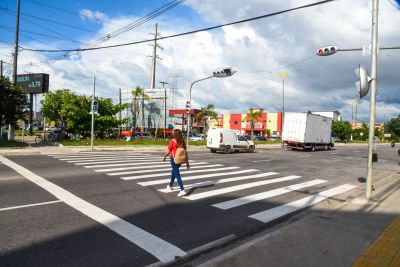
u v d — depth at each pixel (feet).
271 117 250.98
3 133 84.53
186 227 18.86
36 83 120.16
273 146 124.36
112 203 23.52
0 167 39.22
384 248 15.52
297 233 17.63
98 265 13.53
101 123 113.09
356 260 14.12
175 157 27.07
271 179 38.34
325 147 118.01
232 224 19.83
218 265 13.37
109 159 52.75
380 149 142.51
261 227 19.57
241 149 80.18
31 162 45.34
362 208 23.80
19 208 21.27
